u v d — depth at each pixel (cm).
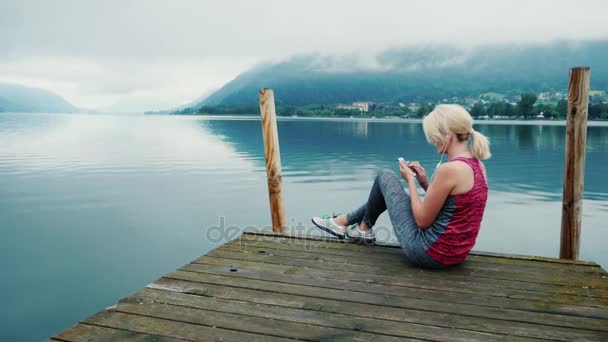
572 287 249
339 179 1065
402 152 1748
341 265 286
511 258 300
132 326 199
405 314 214
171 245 552
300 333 194
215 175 1128
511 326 201
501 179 1059
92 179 1069
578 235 312
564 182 313
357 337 191
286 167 1303
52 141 2442
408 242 271
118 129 4088
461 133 243
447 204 247
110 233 604
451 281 257
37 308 379
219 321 205
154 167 1289
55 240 570
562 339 189
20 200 820
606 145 1933
